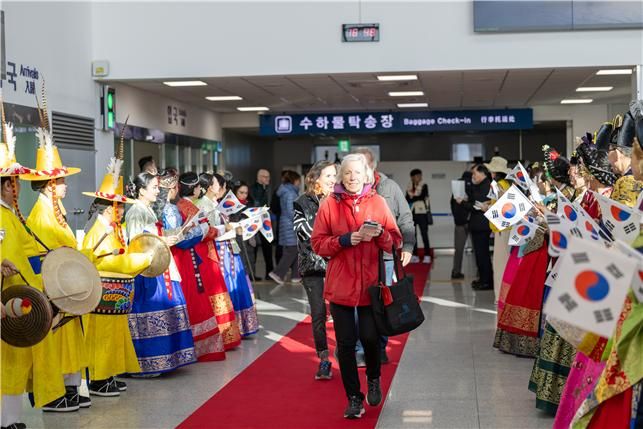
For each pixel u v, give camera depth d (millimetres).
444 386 6840
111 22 12680
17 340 5258
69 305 5516
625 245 3371
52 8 11320
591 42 11969
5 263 5234
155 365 7188
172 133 16062
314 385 6953
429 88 14625
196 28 12609
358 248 5773
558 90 15367
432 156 24266
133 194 7332
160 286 7254
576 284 2953
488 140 23859
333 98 15977
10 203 5672
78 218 12086
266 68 12531
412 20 12289
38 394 5707
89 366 6566
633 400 3801
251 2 12523
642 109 5043
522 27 11977
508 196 7066
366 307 5855
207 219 7406
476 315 10680
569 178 7613
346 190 5887
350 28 12328
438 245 21547
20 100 10336
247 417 5961
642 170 4125
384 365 7707
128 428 5703
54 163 5965
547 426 5637
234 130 20469
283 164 24781
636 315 3689
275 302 12242
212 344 7996
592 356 4098
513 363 7711
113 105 13055
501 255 9992
